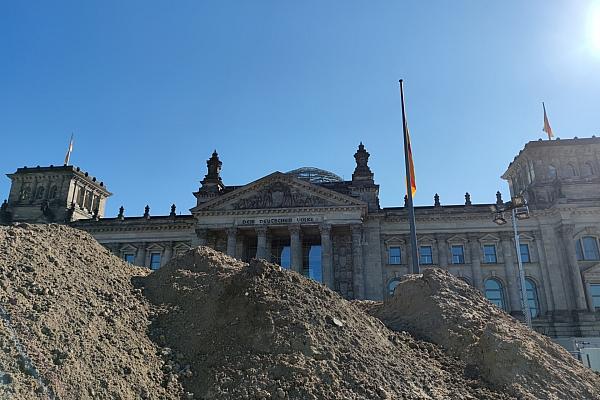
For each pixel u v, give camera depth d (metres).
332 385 17.22
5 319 15.85
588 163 87.94
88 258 25.36
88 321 18.30
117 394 15.11
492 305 28.20
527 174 93.00
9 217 99.25
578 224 82.56
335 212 84.31
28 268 20.12
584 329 76.00
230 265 28.09
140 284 25.62
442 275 30.30
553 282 81.81
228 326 20.31
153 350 18.89
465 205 88.69
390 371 19.00
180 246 94.81
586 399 19.34
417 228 89.06
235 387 16.77
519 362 20.44
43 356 14.92
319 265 87.75
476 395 18.81
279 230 86.75
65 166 102.06
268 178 86.69
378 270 85.56
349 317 22.31
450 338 23.72
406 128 44.81
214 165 97.56
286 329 19.72
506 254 85.69
